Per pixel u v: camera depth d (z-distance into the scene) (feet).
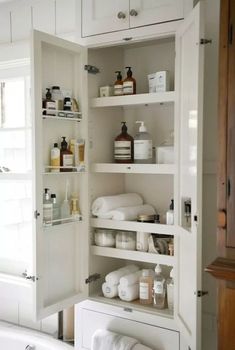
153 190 7.11
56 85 6.15
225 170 3.97
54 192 6.26
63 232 6.30
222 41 3.97
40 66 5.57
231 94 3.92
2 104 8.42
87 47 6.46
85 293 6.62
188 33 5.27
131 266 7.08
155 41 6.69
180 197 5.75
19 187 8.21
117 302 6.49
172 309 6.16
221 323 3.93
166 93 5.88
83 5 6.47
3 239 8.45
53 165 6.00
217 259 3.97
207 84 6.09
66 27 7.39
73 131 6.52
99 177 6.87
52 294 6.11
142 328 6.20
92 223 6.68
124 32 6.10
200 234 4.85
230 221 3.95
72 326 7.37
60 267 6.26
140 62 7.11
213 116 6.08
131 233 6.58
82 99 6.40
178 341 5.84
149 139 6.54
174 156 5.88
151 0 5.87
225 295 3.91
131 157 6.73
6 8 8.09
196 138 4.88
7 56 8.04
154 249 6.25
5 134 8.41
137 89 7.14
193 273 4.99
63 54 6.27
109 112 7.09
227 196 3.96
